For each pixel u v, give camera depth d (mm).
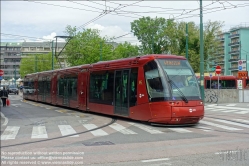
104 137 12836
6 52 151000
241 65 27641
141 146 10836
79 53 56719
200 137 12602
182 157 9102
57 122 17875
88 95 22453
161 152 9812
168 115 14953
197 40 49844
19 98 53031
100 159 9000
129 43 72438
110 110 19266
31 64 91750
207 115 20984
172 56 16344
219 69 31281
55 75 31031
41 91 36344
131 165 8297
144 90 16109
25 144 11469
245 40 55750
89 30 58156
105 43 59719
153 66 15820
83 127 15875
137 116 16594
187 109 15188
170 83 15320
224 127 15617
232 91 31984
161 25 63906
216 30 50812
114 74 18984
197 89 16000
